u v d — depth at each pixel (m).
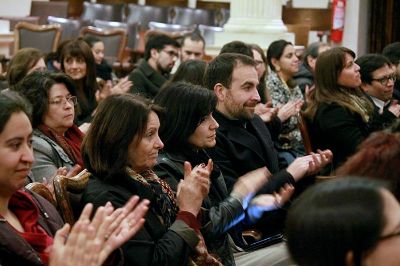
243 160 3.63
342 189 1.43
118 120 2.64
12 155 2.18
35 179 3.39
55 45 9.67
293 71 6.31
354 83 4.54
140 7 13.23
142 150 2.68
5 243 2.12
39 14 12.76
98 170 2.64
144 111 2.67
